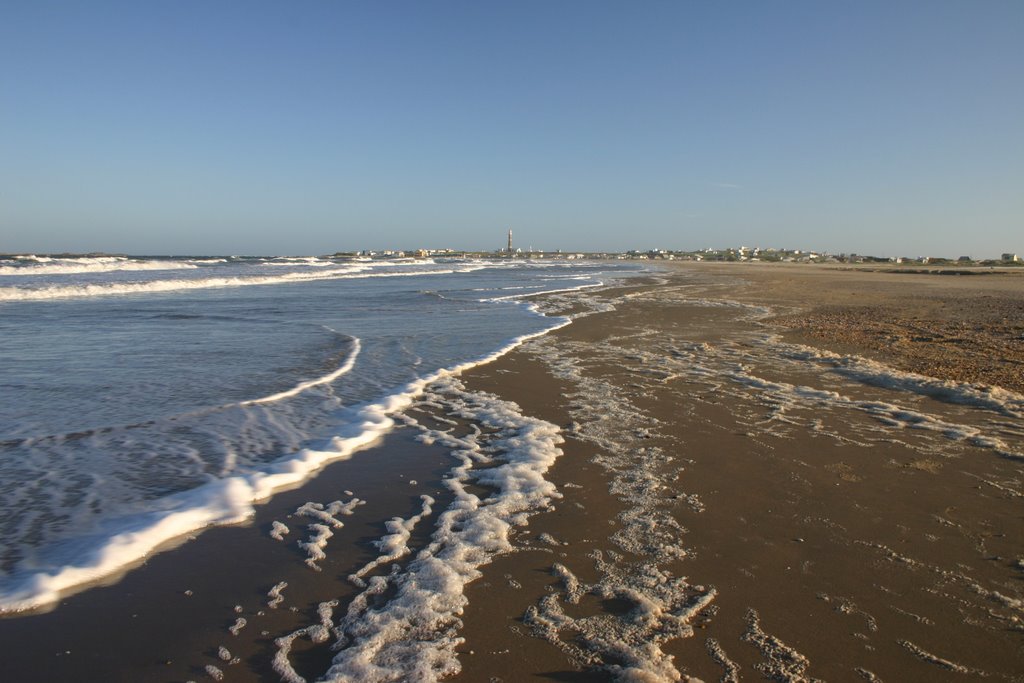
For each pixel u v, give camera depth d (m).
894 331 14.60
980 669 2.93
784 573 3.83
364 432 6.83
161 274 39.22
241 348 12.06
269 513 4.81
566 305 22.67
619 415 7.57
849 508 4.80
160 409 7.52
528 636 3.20
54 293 24.41
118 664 3.00
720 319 17.83
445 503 5.02
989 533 4.38
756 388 8.95
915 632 3.22
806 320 17.33
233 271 45.59
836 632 3.22
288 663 3.00
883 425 7.04
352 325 16.11
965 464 5.75
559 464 5.84
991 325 15.37
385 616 3.40
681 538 4.32
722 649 3.07
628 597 3.57
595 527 4.50
